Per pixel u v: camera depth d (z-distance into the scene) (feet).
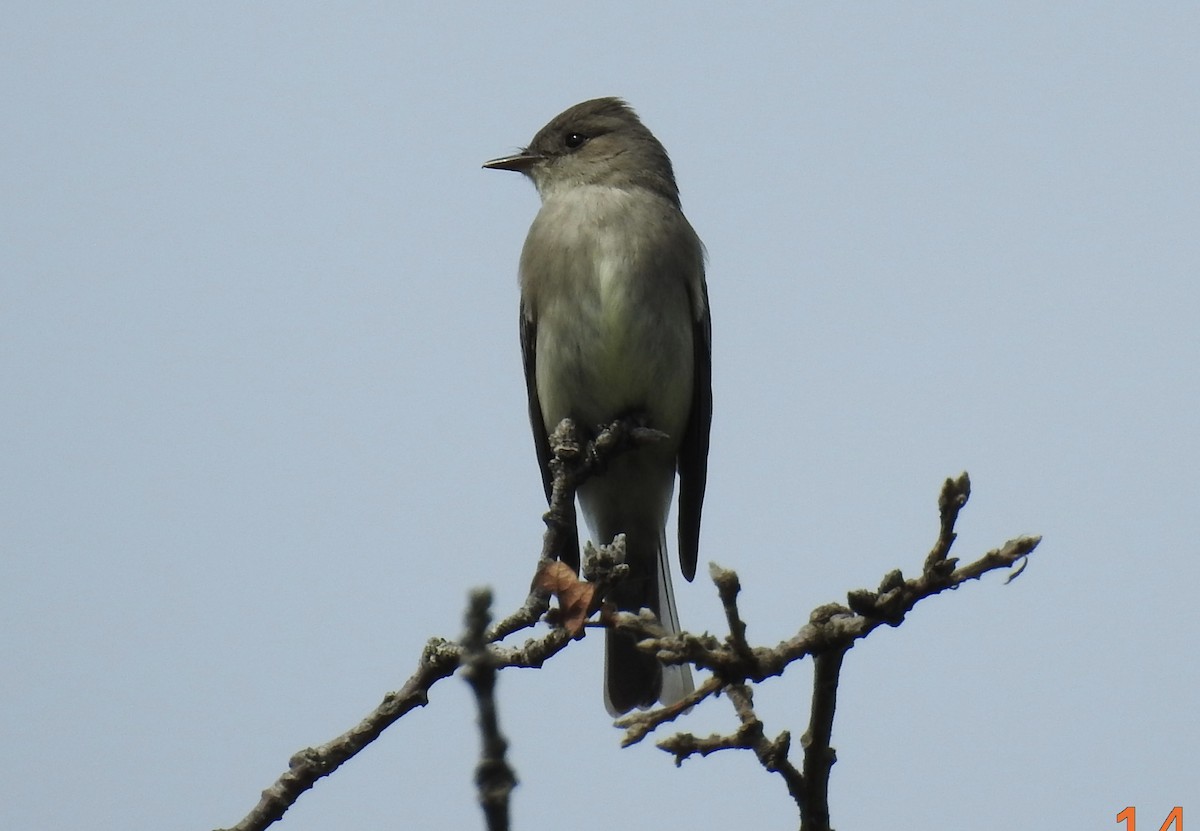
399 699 23.86
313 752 23.62
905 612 21.31
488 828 13.85
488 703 13.93
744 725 22.27
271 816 23.39
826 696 21.74
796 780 22.17
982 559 21.27
